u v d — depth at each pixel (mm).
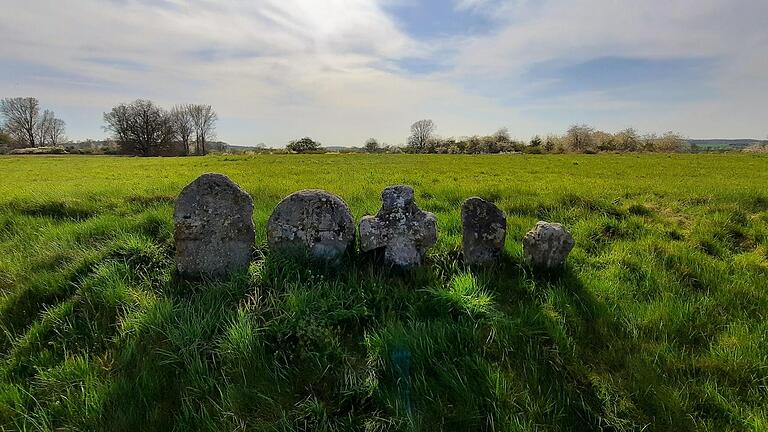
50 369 3543
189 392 3318
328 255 5176
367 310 4188
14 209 8461
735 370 3488
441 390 3279
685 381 3350
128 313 4277
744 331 3980
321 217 5164
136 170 23094
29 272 5148
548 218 8133
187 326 3855
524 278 5004
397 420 2988
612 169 22297
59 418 3150
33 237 6629
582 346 3811
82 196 9484
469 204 5340
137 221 6879
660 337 3924
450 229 6957
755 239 6738
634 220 7625
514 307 4449
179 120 82188
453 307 4301
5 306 4438
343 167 23281
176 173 19578
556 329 3928
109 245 5594
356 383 3320
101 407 3152
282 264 4906
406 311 4312
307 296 4242
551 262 5172
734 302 4570
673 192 10789
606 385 3283
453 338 3852
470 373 3441
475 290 4523
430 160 32250
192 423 3059
